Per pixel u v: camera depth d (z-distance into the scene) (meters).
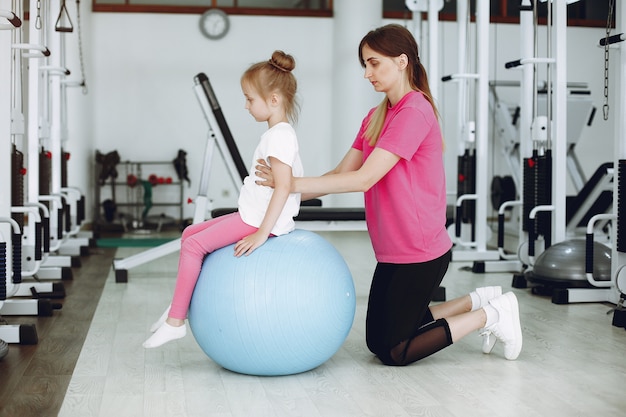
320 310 2.21
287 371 2.31
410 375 2.38
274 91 2.27
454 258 5.10
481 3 4.86
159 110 7.65
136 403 2.10
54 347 2.75
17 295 3.72
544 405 2.09
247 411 2.04
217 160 7.74
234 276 2.21
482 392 2.20
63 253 5.47
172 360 2.57
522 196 4.45
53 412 2.02
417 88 2.39
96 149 7.58
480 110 4.96
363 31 7.38
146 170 7.68
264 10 7.71
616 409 2.06
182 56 7.65
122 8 7.54
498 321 2.48
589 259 3.55
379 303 2.39
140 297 3.78
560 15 3.96
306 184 2.25
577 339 2.90
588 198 5.42
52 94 4.97
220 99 7.73
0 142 3.04
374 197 2.37
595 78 7.59
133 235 6.89
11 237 3.29
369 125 2.44
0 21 2.95
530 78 4.44
